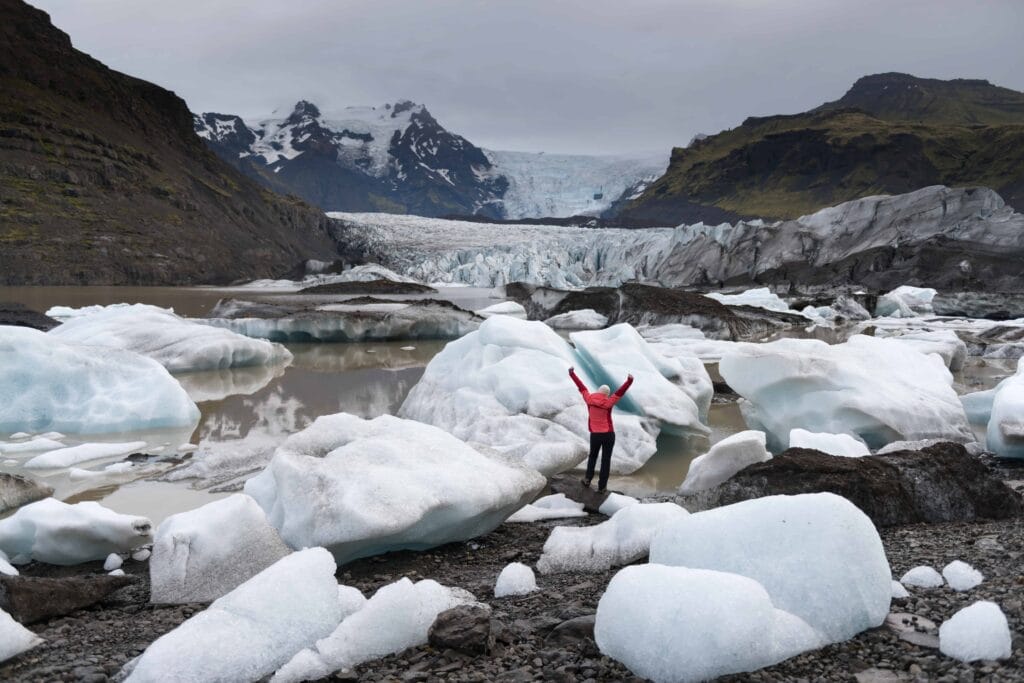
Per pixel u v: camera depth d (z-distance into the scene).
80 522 6.96
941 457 7.47
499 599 5.35
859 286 56.34
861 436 12.07
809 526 4.19
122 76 108.50
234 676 3.91
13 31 96.06
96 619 5.51
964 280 53.66
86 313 33.88
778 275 63.88
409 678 3.80
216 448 12.16
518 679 3.74
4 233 73.62
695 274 69.56
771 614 3.72
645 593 3.83
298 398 17.28
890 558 5.47
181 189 93.25
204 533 5.97
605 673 3.74
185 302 52.19
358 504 6.38
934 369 13.50
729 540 4.36
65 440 13.09
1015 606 4.07
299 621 4.20
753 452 8.60
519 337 13.96
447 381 14.08
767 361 12.91
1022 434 10.26
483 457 7.68
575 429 11.90
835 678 3.50
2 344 14.34
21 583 5.46
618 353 14.22
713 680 3.56
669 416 12.87
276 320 30.88
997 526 6.41
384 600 4.29
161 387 14.40
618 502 8.19
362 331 31.33
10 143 83.81
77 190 83.19
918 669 3.52
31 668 4.43
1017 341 26.92
